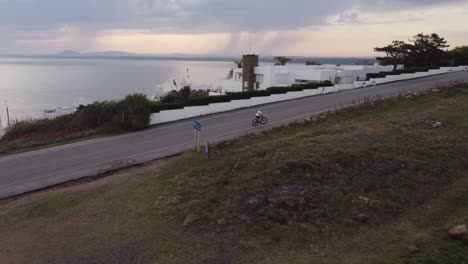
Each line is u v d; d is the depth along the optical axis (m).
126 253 8.52
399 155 13.22
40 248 9.02
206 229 9.34
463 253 7.93
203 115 27.20
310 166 12.01
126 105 24.19
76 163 16.19
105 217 10.38
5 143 22.14
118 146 18.84
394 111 21.98
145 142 19.41
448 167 12.63
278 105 29.78
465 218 9.54
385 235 8.89
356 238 8.80
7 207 11.74
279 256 8.12
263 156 13.49
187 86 59.31
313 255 8.12
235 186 11.23
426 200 10.67
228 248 8.49
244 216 9.70
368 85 39.69
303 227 9.14
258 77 47.81
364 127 17.56
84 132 22.81
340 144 14.20
